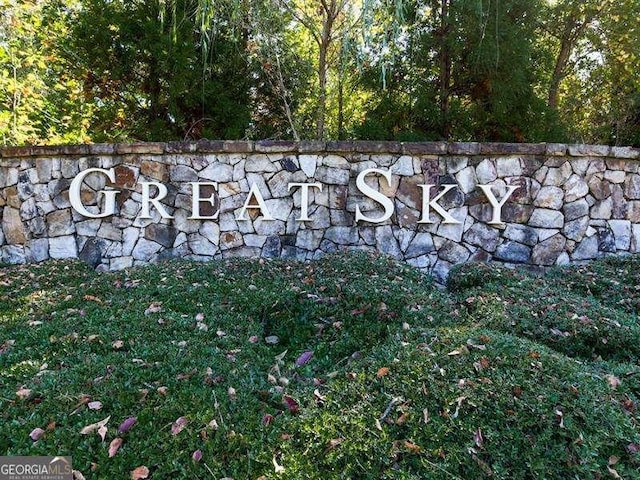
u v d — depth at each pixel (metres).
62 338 2.73
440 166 4.83
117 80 7.46
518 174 4.80
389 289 3.63
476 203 4.82
